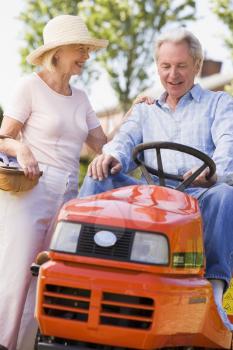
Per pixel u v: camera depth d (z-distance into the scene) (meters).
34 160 5.78
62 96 6.18
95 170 5.36
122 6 23.94
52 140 6.10
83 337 4.35
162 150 5.73
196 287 4.47
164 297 4.29
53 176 6.06
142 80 24.11
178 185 5.51
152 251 4.39
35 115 6.11
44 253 4.61
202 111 5.77
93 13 24.08
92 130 6.50
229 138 5.57
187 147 5.13
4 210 5.91
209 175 5.22
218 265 5.06
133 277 4.32
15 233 5.88
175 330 4.38
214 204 5.12
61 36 6.00
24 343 5.91
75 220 4.50
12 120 6.06
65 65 6.12
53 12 23.95
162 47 5.73
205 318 4.57
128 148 5.80
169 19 24.06
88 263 4.39
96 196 4.86
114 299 4.30
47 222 6.01
